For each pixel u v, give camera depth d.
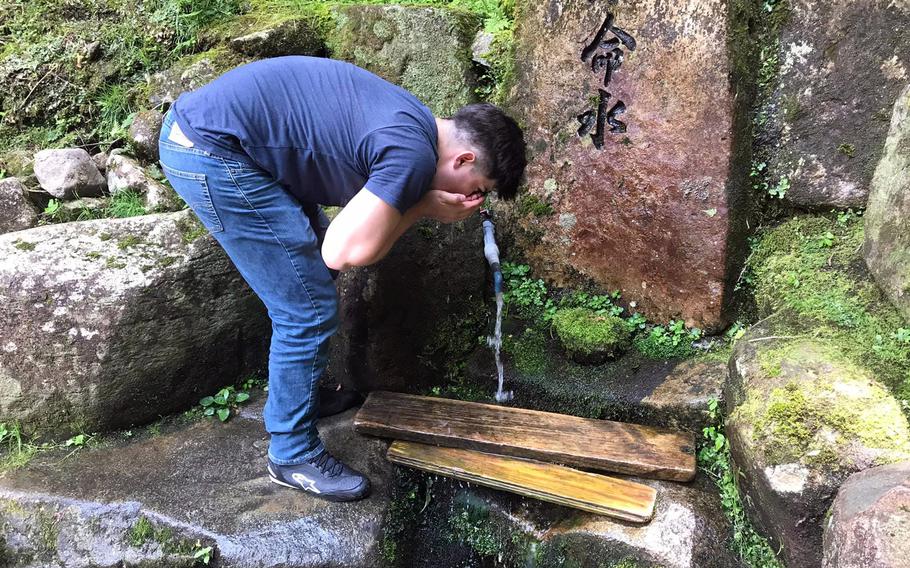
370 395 2.70
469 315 2.85
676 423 2.39
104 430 2.50
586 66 2.62
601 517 2.16
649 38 2.44
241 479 2.32
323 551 2.08
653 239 2.63
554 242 2.92
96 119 3.27
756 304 2.56
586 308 2.87
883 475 1.59
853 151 2.44
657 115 2.49
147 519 2.14
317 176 1.95
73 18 3.40
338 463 2.28
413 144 1.74
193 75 3.10
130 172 2.92
